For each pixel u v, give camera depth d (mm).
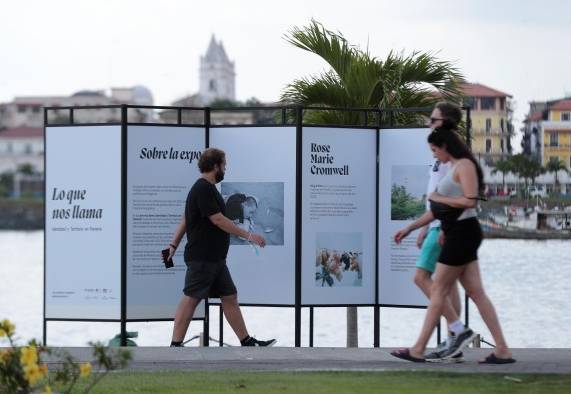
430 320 13523
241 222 18266
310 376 12625
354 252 18375
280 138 18141
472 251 13312
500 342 13508
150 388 12008
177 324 16344
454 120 13453
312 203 18188
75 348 15055
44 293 18188
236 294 16609
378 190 18438
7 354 10414
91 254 18031
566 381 12125
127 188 17859
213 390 11859
